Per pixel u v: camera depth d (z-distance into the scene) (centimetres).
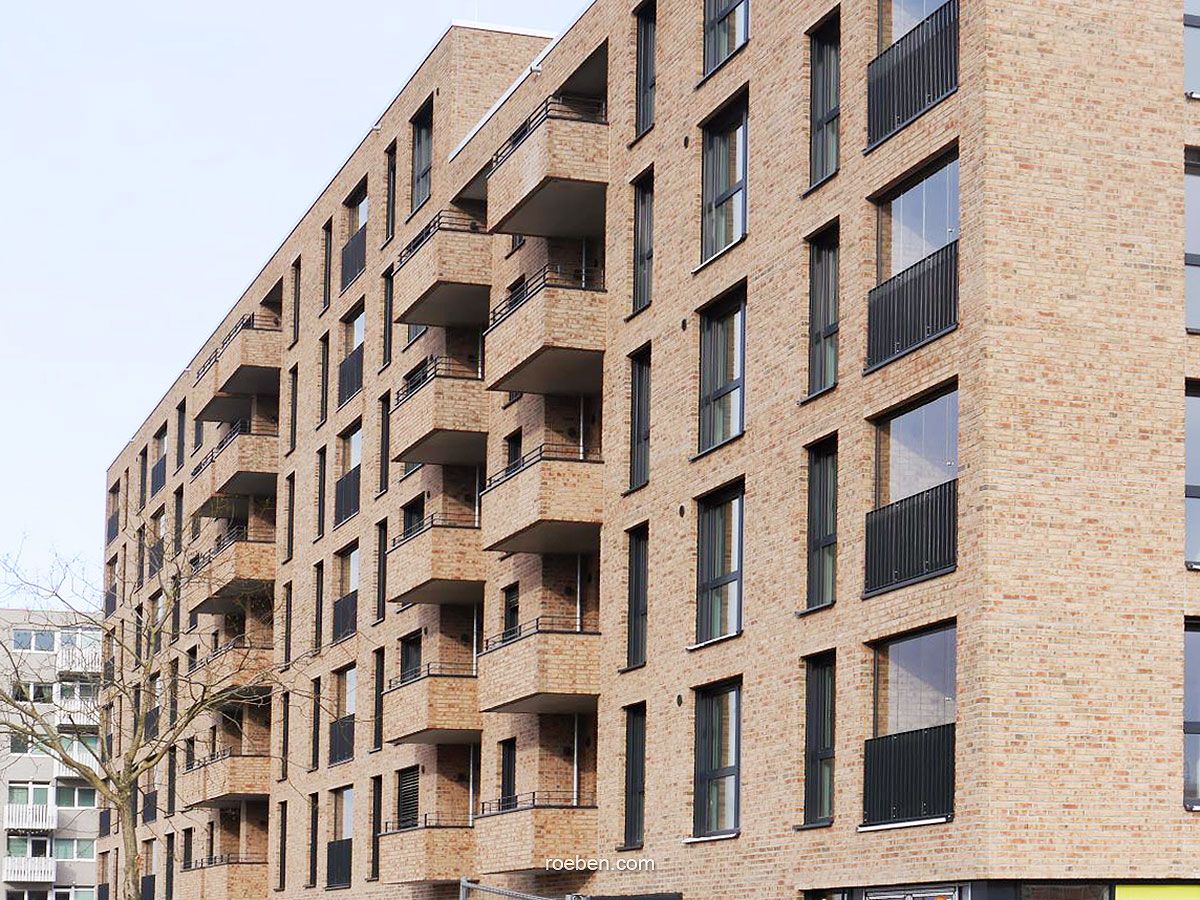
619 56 3556
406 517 4544
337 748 4900
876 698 2680
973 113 2545
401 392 4562
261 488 5712
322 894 4922
